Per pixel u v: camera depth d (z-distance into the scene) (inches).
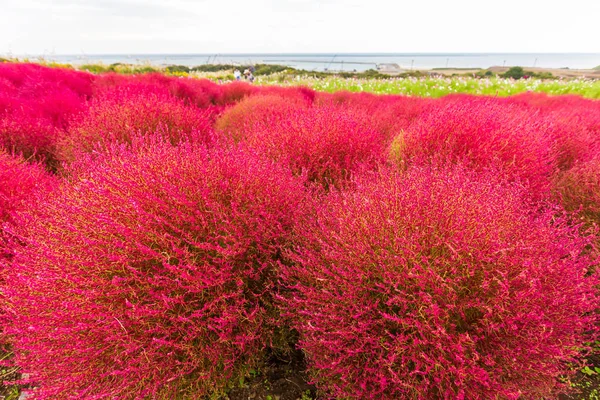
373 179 93.0
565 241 64.1
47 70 297.3
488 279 54.8
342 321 57.1
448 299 54.9
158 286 59.3
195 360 59.2
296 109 179.5
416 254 57.3
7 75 254.5
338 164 111.5
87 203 69.9
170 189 65.7
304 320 64.2
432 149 117.6
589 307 58.0
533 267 54.8
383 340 58.5
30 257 68.6
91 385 54.1
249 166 79.7
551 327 51.1
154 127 145.6
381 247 61.7
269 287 72.2
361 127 128.9
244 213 68.3
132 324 57.2
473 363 50.2
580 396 68.6
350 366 57.0
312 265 66.4
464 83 512.1
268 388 69.8
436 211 63.1
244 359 69.4
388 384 54.2
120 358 55.9
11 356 76.2
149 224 63.5
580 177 107.5
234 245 64.4
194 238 66.2
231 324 62.4
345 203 71.6
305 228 75.0
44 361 55.8
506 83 510.3
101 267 59.2
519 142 113.0
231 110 210.1
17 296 59.1
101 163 85.4
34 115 169.2
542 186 106.3
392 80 587.2
